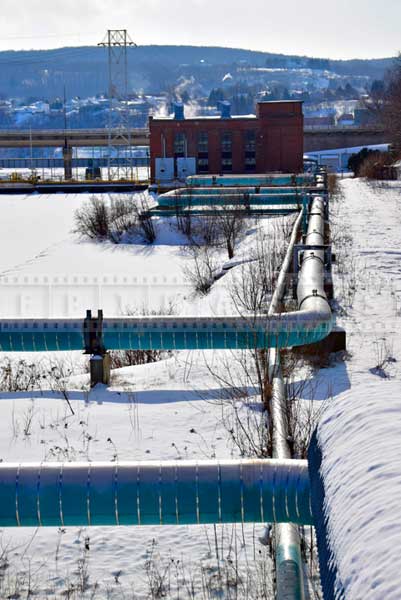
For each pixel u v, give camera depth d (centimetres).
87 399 1458
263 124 11869
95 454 1165
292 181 7169
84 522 778
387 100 12269
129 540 918
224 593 797
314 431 575
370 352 1628
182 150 11912
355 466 466
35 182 11912
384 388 595
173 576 836
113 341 1582
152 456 1150
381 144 17100
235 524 948
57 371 1869
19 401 1473
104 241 5306
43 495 766
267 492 757
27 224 6994
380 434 493
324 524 450
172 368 1650
